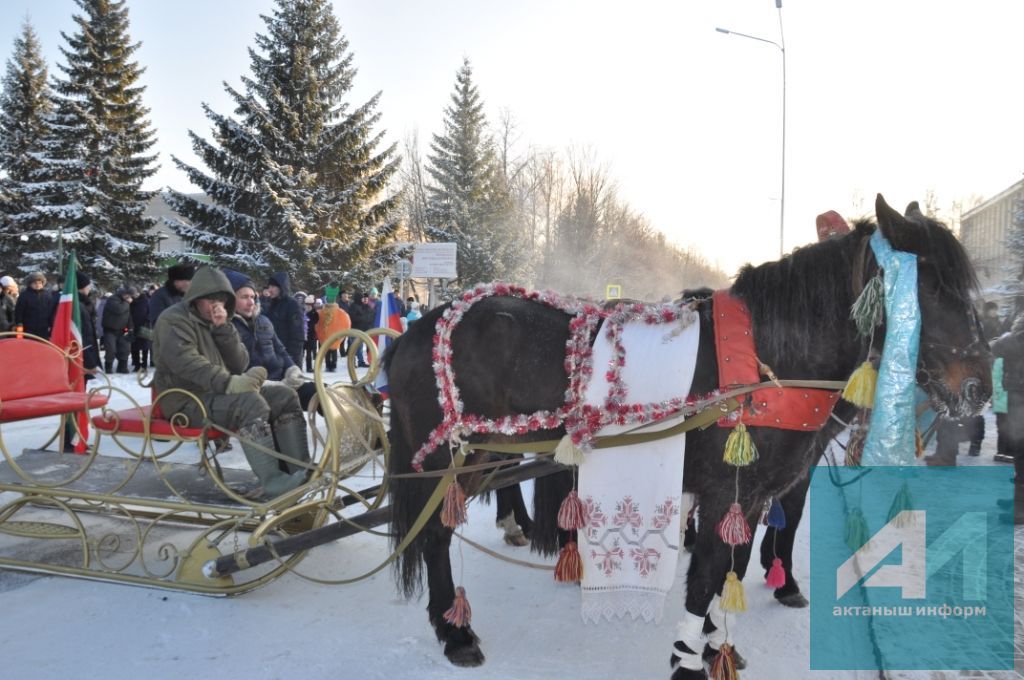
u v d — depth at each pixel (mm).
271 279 8008
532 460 3646
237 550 3762
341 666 3086
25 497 4148
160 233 27000
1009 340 5500
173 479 4145
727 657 2887
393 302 7309
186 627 3396
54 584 3873
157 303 7477
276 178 23547
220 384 3816
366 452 4402
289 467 4055
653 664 3230
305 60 25078
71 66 26812
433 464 3307
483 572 4309
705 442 2934
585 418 2928
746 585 4121
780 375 2895
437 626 3279
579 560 3117
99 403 4195
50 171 25641
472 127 33188
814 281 2883
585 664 3207
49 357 4430
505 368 3150
